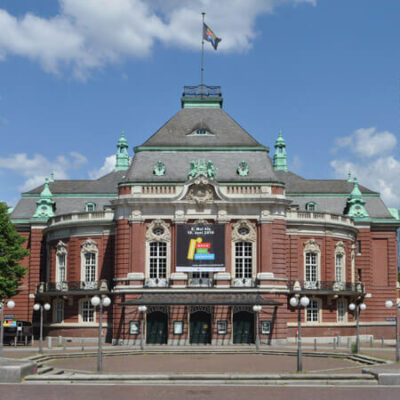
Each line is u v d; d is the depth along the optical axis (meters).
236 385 37.12
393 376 37.53
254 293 66.56
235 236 67.81
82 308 72.69
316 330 71.31
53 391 34.44
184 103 77.00
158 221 67.94
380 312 80.94
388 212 84.62
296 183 85.94
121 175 87.12
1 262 68.69
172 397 32.81
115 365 48.25
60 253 75.50
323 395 33.53
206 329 66.56
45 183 83.25
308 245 73.00
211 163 68.56
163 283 66.94
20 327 65.94
